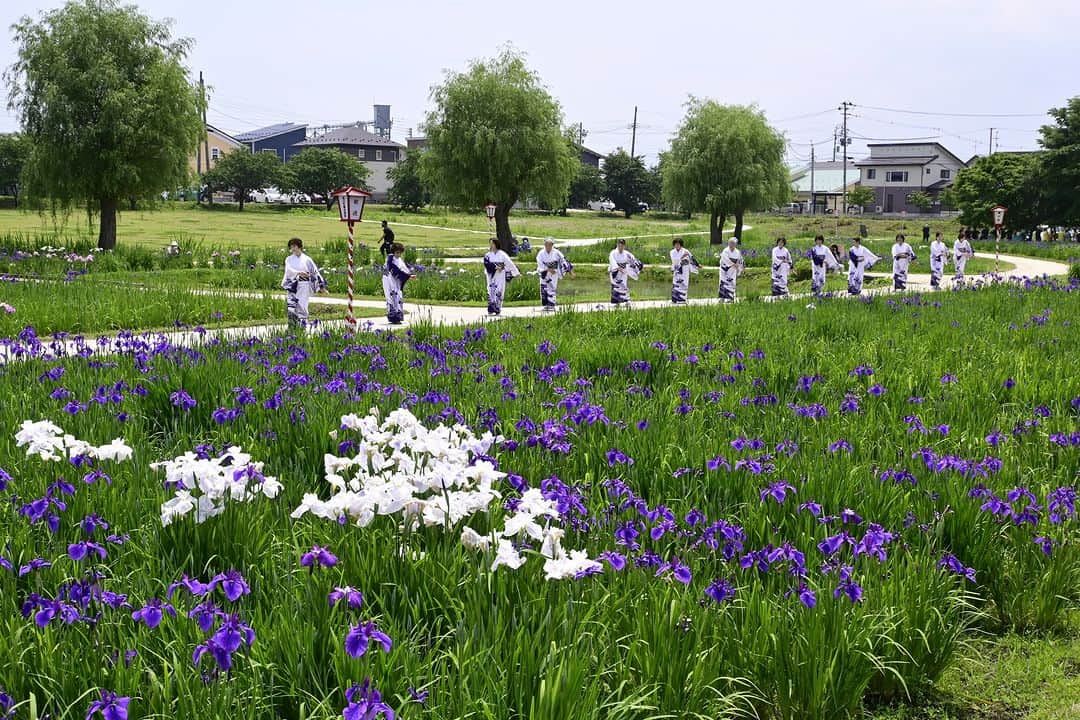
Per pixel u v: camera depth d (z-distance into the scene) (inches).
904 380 470.0
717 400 411.8
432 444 247.0
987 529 262.2
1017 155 3282.5
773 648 195.8
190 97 1624.0
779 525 256.1
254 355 498.9
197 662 161.9
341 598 180.4
